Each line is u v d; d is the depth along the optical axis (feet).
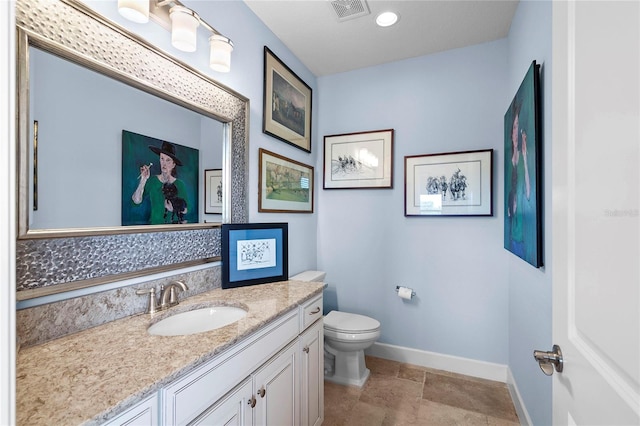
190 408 2.72
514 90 6.26
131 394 2.19
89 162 3.36
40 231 2.92
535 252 4.34
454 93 7.67
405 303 8.18
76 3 3.16
